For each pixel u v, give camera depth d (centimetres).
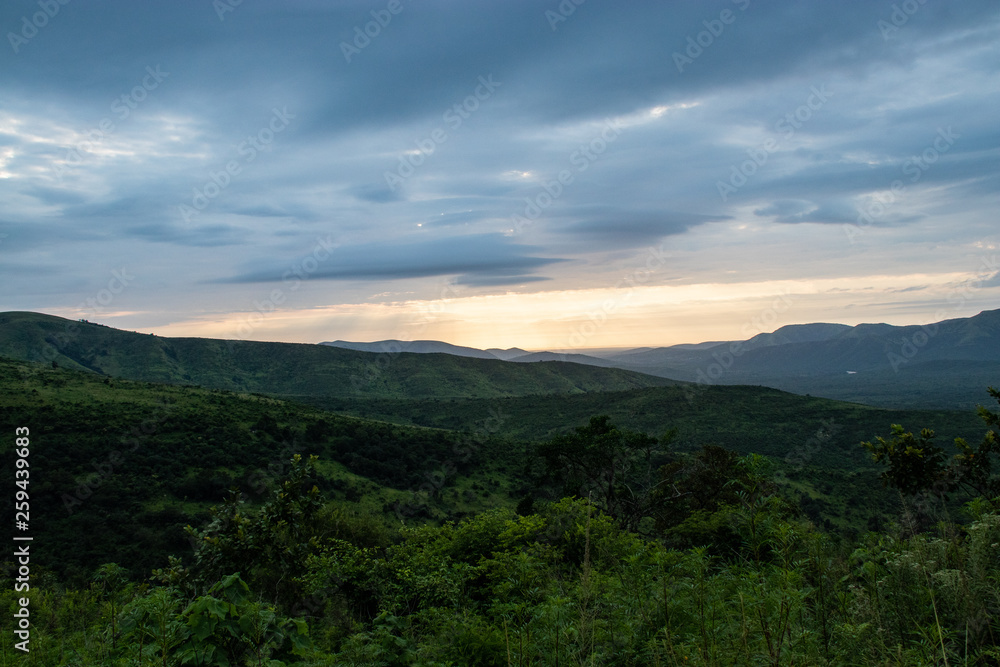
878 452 1037
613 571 555
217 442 5106
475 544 1052
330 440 6097
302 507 845
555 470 2669
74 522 3369
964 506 392
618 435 2533
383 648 420
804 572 398
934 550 358
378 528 1638
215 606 363
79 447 4344
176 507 3825
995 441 949
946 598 311
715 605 368
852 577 390
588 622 350
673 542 992
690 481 1966
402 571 812
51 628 576
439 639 470
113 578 663
